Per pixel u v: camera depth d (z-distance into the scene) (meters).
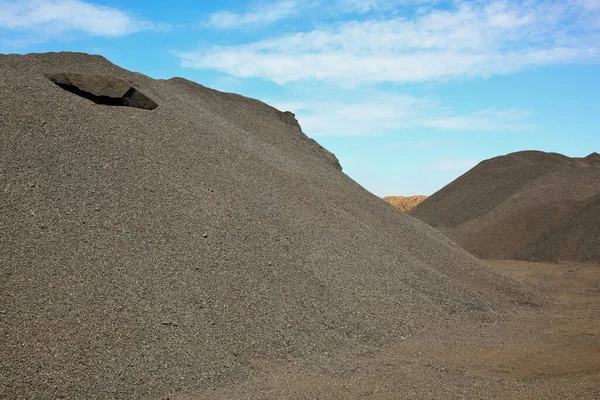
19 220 9.41
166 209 11.26
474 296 14.93
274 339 9.35
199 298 9.48
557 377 9.52
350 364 9.33
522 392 8.63
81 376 7.35
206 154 14.45
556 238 29.48
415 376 9.03
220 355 8.56
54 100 12.99
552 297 18.30
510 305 16.00
